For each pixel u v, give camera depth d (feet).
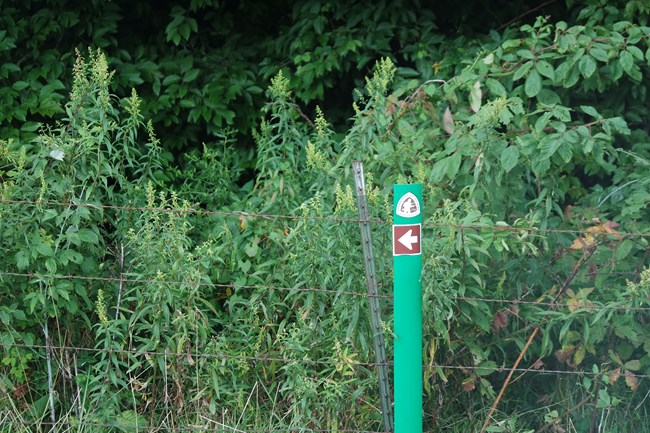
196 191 17.67
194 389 13.61
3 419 13.58
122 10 20.88
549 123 14.38
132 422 13.53
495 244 13.11
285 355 13.42
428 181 14.85
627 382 13.61
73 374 14.35
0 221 13.20
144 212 13.78
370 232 12.49
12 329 13.80
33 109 18.88
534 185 16.51
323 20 20.34
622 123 14.38
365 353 13.09
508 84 17.03
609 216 16.88
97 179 14.25
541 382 15.17
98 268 14.37
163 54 21.27
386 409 12.72
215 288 15.39
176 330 13.57
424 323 13.19
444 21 21.85
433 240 13.09
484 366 13.83
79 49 19.99
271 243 15.25
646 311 14.35
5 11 19.54
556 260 14.79
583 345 13.79
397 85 18.47
